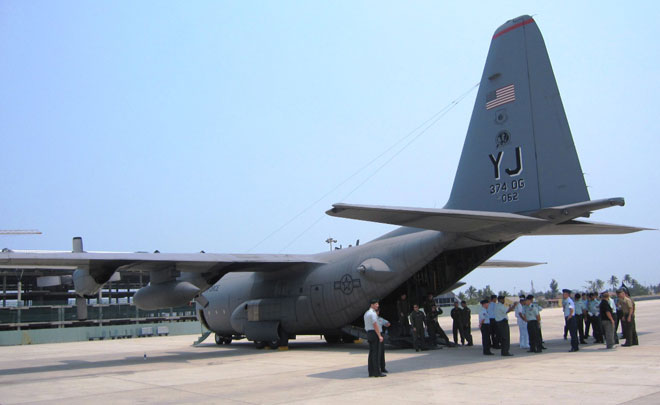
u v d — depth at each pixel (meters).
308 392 8.45
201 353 17.70
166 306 16.09
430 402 7.14
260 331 17.70
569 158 11.24
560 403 6.69
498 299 12.37
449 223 10.77
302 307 16.78
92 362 16.22
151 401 8.38
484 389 7.93
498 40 12.86
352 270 15.59
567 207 10.91
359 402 7.36
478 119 13.17
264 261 15.93
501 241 13.56
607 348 12.66
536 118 11.90
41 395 9.48
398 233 15.54
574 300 14.54
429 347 14.71
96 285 15.05
